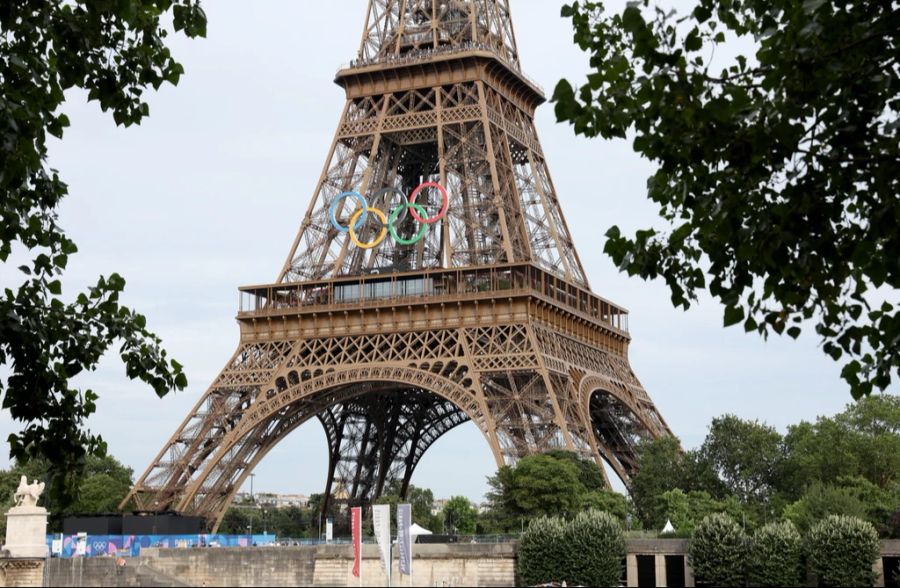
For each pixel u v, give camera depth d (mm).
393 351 185500
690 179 49656
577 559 147625
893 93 45625
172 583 150000
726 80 46438
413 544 161375
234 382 193375
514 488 173375
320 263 199500
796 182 45375
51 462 56344
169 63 57625
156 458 188875
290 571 163750
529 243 195625
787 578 144250
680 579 159125
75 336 55094
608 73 46719
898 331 46938
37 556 149875
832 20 44344
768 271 49500
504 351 178875
